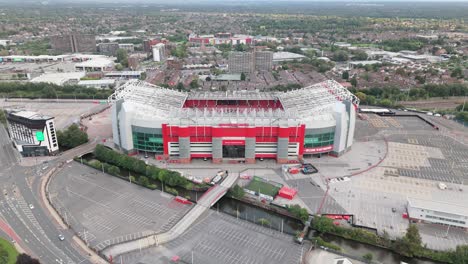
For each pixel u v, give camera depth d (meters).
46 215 181.00
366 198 199.88
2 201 193.38
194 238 165.12
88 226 172.50
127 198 197.75
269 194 199.50
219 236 167.00
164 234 167.50
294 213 181.62
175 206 190.75
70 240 162.00
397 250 159.12
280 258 153.12
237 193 199.50
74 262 148.00
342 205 192.50
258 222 180.12
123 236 165.38
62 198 197.00
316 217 175.50
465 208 176.75
